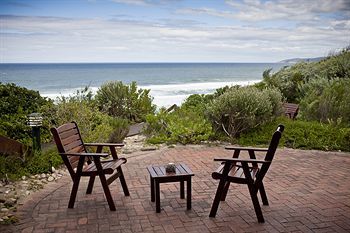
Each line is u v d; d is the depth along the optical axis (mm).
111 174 4234
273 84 13742
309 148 7422
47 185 4918
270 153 3539
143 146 7551
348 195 4543
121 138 7641
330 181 5141
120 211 3998
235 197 4445
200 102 11062
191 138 7770
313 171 5672
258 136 7969
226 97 8117
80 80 54156
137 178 5270
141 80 54875
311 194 4574
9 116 7402
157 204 3934
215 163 6156
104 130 7152
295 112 10039
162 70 89062
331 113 9070
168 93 28562
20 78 55562
